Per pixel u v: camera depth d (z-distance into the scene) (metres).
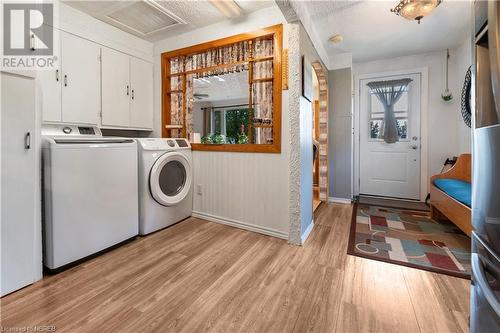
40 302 1.41
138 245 2.20
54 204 1.70
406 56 3.79
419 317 1.29
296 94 2.19
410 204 3.66
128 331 1.21
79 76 2.40
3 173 1.44
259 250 2.10
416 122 3.82
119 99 2.77
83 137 2.10
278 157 2.36
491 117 0.77
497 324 0.71
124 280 1.64
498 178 0.72
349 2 2.28
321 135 3.78
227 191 2.71
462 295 1.47
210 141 2.88
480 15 0.80
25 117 1.54
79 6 2.32
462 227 2.06
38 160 1.62
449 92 3.49
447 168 3.46
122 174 2.17
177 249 2.12
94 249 1.95
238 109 2.75
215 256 1.99
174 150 2.67
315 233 2.51
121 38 2.78
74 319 1.28
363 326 1.23
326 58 3.60
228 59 2.65
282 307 1.38
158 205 2.52
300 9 2.16
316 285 1.59
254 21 2.41
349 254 2.03
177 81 3.05
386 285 1.58
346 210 3.37
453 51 3.52
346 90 3.70
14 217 1.50
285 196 2.34
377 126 4.07
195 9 2.38
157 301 1.43
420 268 1.79
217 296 1.48
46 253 1.71
